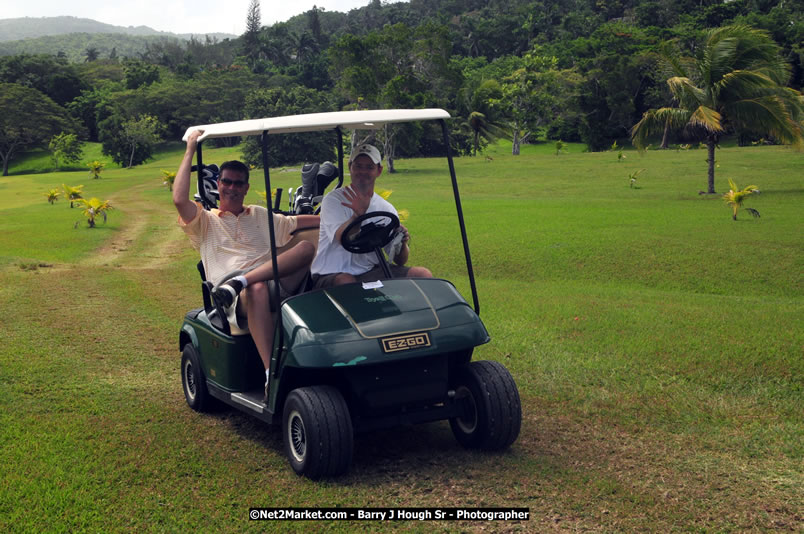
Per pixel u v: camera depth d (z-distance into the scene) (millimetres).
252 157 68500
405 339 3967
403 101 53375
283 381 4145
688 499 3803
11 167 116125
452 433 4883
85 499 3826
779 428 4973
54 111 120812
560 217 22438
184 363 5617
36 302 10406
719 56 27625
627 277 13445
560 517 3578
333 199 4648
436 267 14992
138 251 20719
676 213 22609
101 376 6504
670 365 6531
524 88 80062
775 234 16672
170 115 127188
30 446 4648
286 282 4727
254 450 4590
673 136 75562
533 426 5039
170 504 3781
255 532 3463
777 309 9148
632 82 89625
